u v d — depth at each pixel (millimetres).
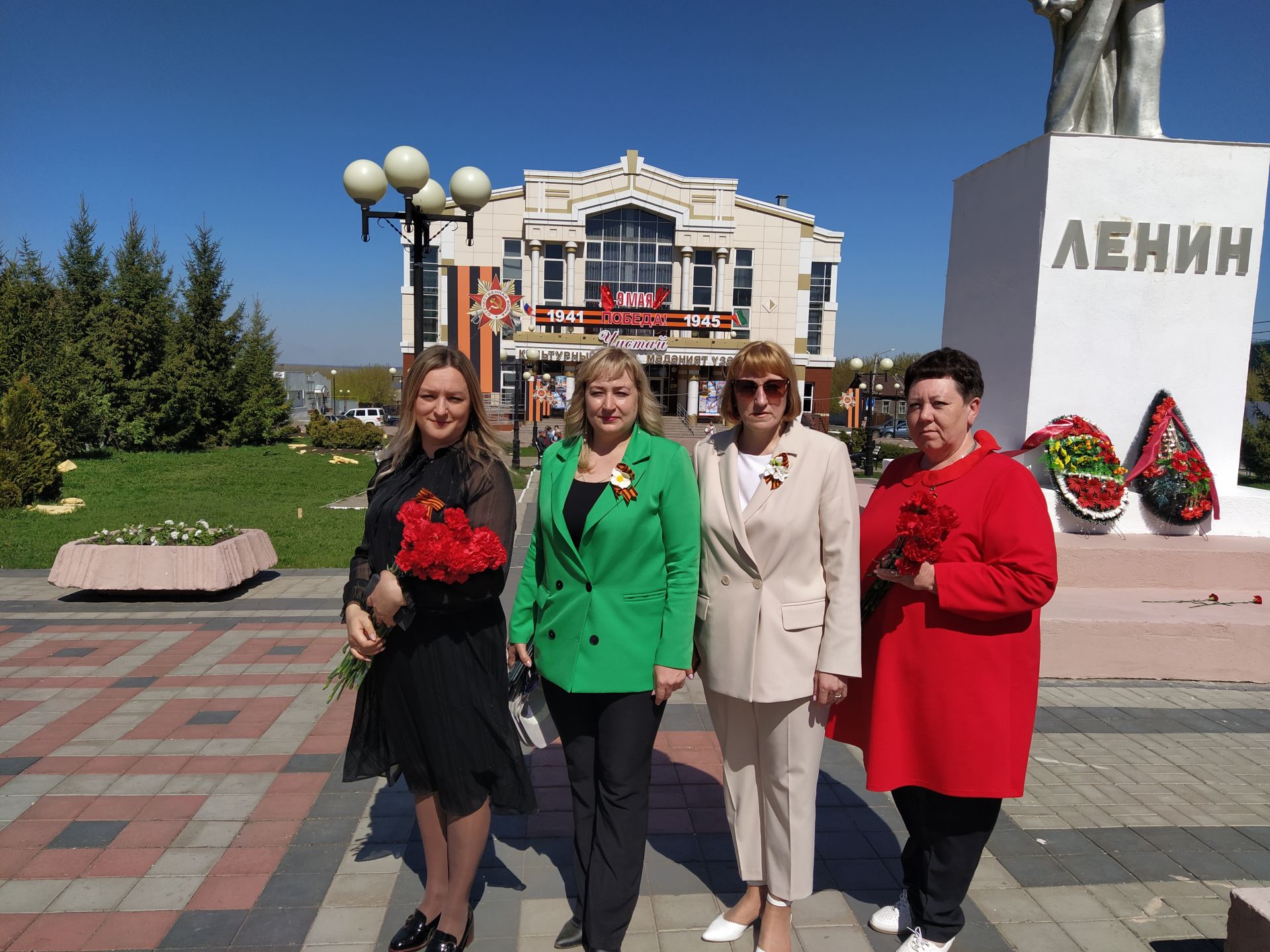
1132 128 5238
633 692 2256
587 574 2277
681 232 37812
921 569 2115
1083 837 3070
